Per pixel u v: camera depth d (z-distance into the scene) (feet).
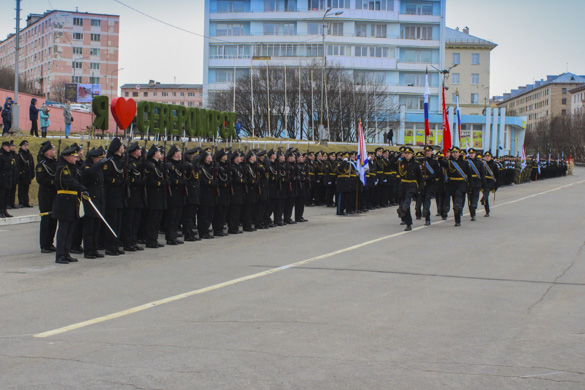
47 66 305.94
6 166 55.21
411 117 227.20
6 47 365.61
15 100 94.99
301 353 18.98
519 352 19.33
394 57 237.86
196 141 97.96
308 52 233.96
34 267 34.47
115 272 33.01
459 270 33.27
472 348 19.67
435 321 22.89
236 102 180.45
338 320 22.90
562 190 112.98
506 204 80.53
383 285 29.27
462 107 246.47
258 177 51.80
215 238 47.91
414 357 18.71
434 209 74.23
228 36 234.79
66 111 82.89
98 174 37.45
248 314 23.77
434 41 240.94
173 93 419.33
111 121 133.28
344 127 181.78
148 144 80.79
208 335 20.89
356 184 69.41
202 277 31.40
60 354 18.81
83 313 23.99
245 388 16.06
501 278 31.14
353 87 187.73
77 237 39.88
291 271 32.86
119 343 19.97
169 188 43.52
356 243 43.80
